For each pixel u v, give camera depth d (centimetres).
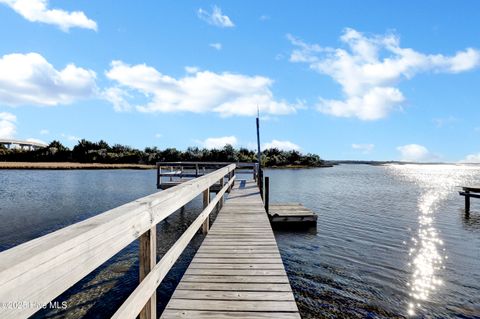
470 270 703
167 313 259
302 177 4162
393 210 1526
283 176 4331
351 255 800
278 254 421
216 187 1277
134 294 165
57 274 102
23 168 5012
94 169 5353
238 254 421
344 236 991
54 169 5131
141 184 2767
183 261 757
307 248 857
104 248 136
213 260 396
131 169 5491
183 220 1245
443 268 714
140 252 203
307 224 1127
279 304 276
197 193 385
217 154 6028
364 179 4106
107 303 541
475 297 570
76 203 1727
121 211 166
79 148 6656
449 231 1088
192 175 1383
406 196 2139
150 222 200
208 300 283
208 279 333
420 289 601
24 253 92
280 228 1088
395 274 675
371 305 536
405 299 559
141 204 189
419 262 754
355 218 1301
